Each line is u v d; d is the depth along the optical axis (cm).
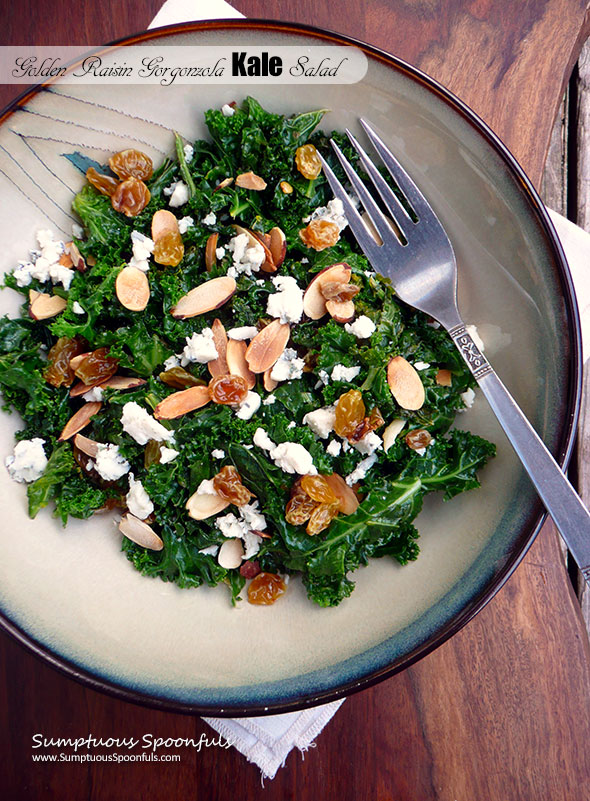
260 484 22
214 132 24
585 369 30
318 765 27
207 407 23
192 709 22
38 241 23
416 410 23
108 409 23
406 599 23
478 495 23
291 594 24
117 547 24
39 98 22
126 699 22
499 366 24
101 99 23
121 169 23
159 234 23
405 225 23
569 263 26
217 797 27
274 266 23
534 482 21
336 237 23
